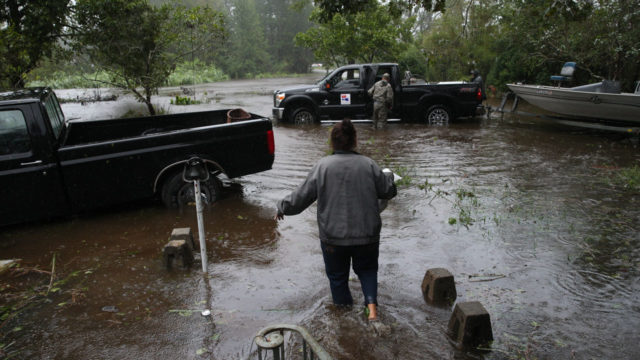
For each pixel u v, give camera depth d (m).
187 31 13.41
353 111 12.75
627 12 12.25
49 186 5.20
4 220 5.07
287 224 5.34
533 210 5.60
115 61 12.35
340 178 3.02
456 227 5.10
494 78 18.80
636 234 4.81
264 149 6.20
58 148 5.23
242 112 7.14
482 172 7.50
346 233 2.99
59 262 4.42
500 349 2.94
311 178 3.07
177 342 3.09
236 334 3.17
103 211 5.93
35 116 5.05
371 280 3.19
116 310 3.52
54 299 3.71
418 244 4.65
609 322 3.24
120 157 5.44
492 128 12.16
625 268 4.07
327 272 3.27
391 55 19.75
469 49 18.94
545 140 10.36
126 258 4.48
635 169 7.22
